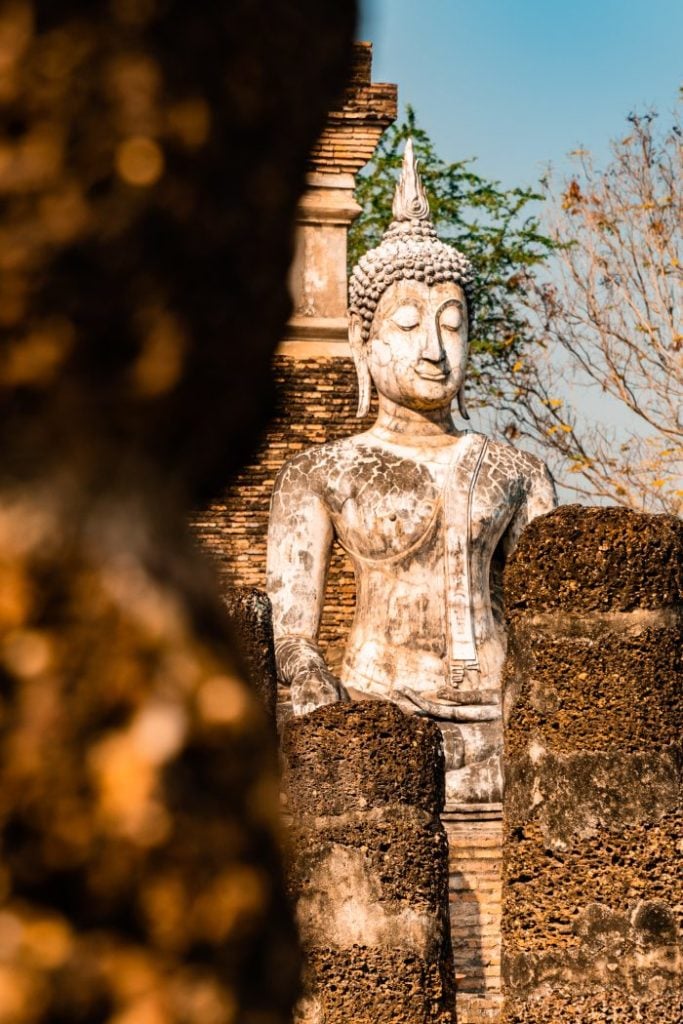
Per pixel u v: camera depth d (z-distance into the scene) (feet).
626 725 31.07
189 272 7.41
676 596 31.78
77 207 7.18
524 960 30.60
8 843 6.82
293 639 54.24
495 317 102.68
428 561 54.19
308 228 77.10
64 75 7.20
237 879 6.97
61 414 7.22
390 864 34.17
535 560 31.91
